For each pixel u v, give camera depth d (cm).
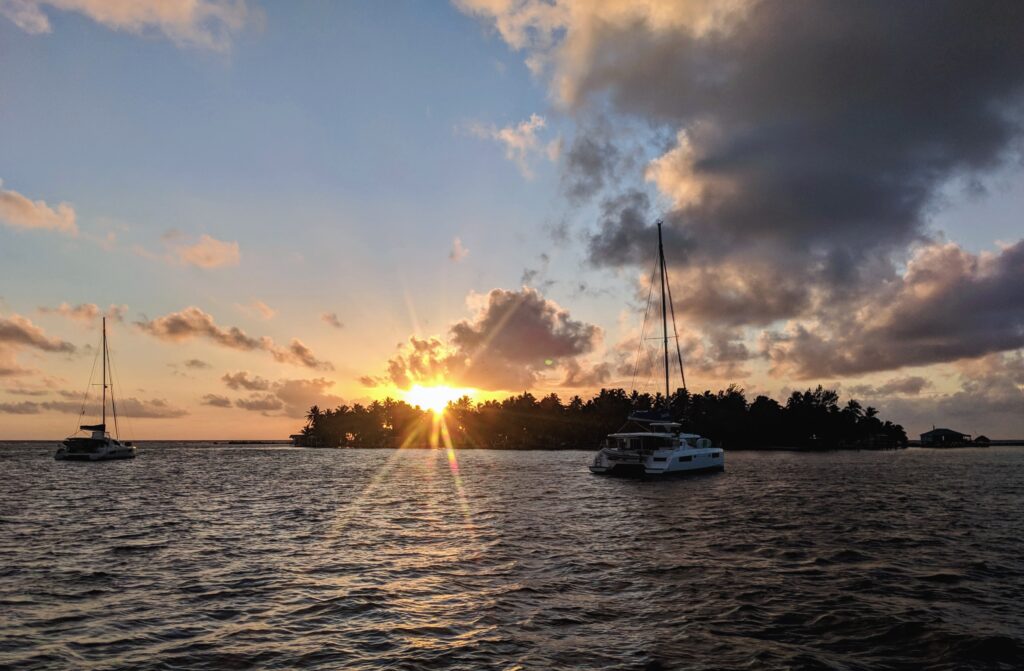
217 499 4066
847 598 1559
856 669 1109
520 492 4525
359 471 7525
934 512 3297
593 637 1262
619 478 5678
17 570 1877
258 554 2138
